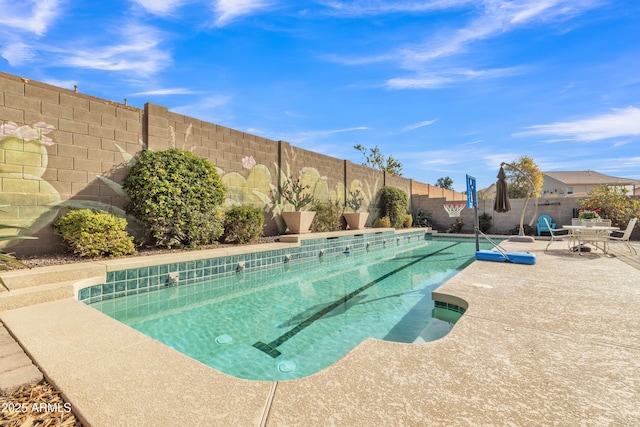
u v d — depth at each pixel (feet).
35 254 16.33
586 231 25.05
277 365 8.98
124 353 6.92
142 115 20.94
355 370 6.21
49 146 16.92
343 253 31.96
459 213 53.78
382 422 4.63
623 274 15.97
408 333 11.24
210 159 25.95
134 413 4.77
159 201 18.99
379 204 50.83
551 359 6.77
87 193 18.30
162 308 14.11
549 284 13.79
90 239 16.11
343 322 12.39
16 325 8.71
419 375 6.04
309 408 4.96
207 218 21.56
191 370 6.16
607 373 6.20
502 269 17.31
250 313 13.53
